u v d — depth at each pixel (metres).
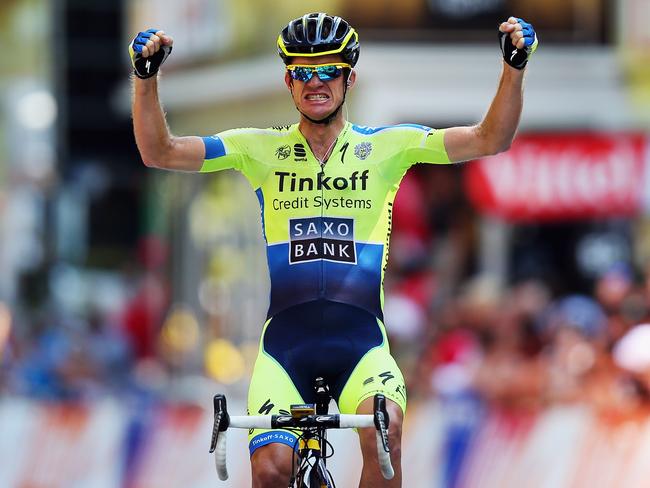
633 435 24.83
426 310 34.94
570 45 38.09
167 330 43.75
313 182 16.27
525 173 34.69
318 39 15.80
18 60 51.38
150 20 45.69
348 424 14.52
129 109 47.69
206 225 43.25
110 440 29.28
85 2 51.78
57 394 35.69
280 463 15.59
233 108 42.09
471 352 30.69
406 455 26.94
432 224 37.56
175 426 28.77
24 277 44.22
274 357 16.22
